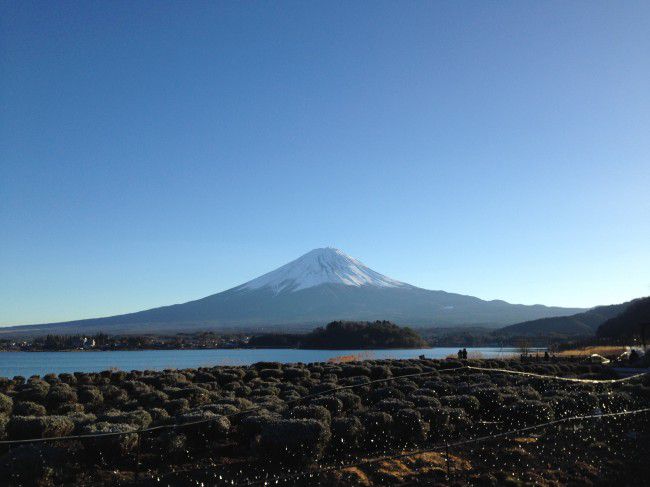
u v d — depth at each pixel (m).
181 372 29.61
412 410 16.36
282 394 21.70
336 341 142.25
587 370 38.69
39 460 11.67
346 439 14.62
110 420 14.63
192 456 13.84
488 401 19.95
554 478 14.71
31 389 21.53
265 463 13.44
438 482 13.41
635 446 17.86
